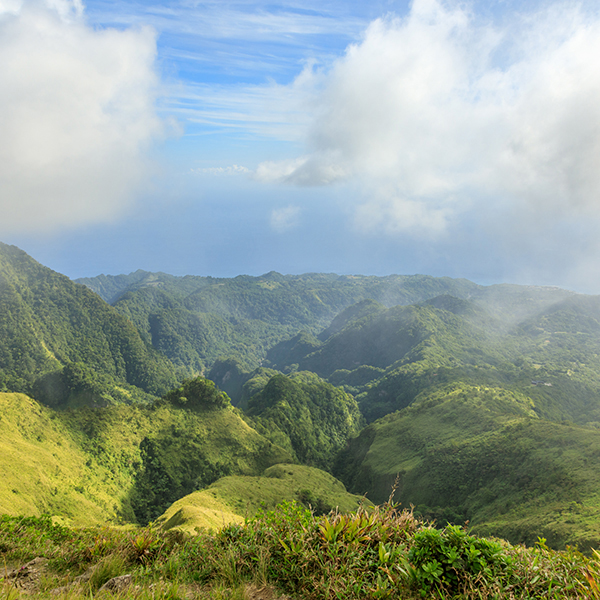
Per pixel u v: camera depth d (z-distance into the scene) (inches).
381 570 198.8
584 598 173.3
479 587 183.3
